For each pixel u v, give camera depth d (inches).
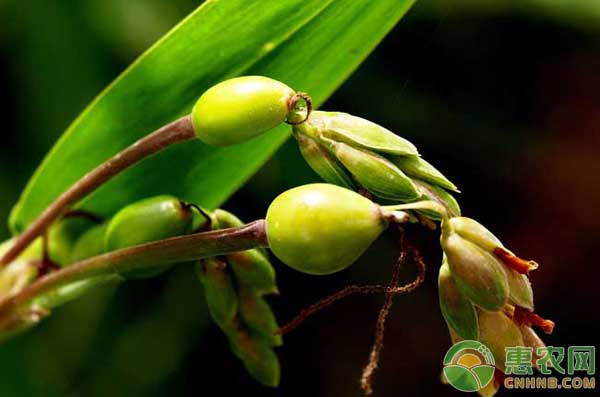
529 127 12.1
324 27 6.5
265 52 6.6
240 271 6.3
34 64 9.4
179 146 6.9
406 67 11.0
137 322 9.8
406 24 10.8
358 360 11.6
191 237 6.0
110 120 6.8
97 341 9.5
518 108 12.0
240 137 6.0
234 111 5.9
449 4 10.8
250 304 6.3
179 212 6.4
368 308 11.7
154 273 6.6
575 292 12.3
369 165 5.8
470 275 5.7
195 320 10.0
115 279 7.2
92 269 6.3
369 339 11.6
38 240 7.1
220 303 6.3
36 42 9.4
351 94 10.7
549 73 12.0
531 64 11.9
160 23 9.6
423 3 10.8
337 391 11.5
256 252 6.3
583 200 12.3
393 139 5.9
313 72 6.7
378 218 5.7
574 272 12.3
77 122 6.7
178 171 7.0
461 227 5.7
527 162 12.1
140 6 9.6
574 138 12.2
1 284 7.0
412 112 11.1
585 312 12.2
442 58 11.4
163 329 9.8
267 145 6.9
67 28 9.4
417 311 11.6
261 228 5.9
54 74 9.4
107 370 9.5
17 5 9.3
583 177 12.2
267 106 5.9
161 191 7.0
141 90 6.7
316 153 5.9
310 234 5.7
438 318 11.6
